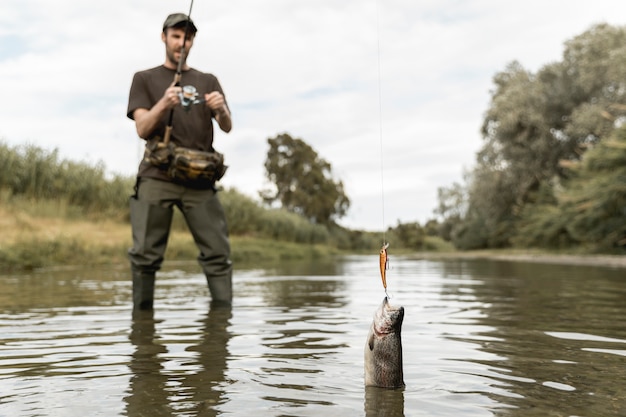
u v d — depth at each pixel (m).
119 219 19.81
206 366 2.69
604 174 24.62
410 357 2.88
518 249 38.53
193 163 4.96
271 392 2.22
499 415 1.93
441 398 2.13
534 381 2.39
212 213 5.29
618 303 5.30
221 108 4.96
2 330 3.78
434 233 87.12
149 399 2.12
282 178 53.75
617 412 1.97
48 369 2.63
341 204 55.41
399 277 9.70
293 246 28.16
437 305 5.25
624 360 2.81
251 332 3.70
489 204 40.75
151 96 5.10
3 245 12.02
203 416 1.92
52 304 5.31
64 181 19.55
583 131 32.69
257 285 7.82
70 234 14.62
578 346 3.18
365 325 3.99
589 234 24.58
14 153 18.77
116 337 3.51
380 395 2.18
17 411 1.98
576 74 37.16
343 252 39.25
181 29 5.12
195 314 4.62
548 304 5.25
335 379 2.43
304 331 3.73
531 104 37.34
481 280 8.82
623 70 30.47
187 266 12.82
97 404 2.06
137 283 5.02
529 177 38.47
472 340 3.37
